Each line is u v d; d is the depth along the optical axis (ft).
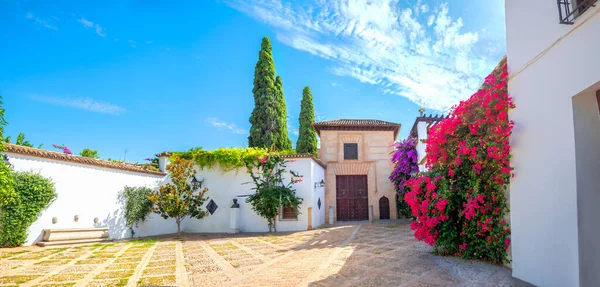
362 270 17.95
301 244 30.30
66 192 30.86
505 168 14.35
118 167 36.09
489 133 15.98
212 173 44.62
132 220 37.19
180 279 17.47
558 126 11.48
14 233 26.48
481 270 15.71
